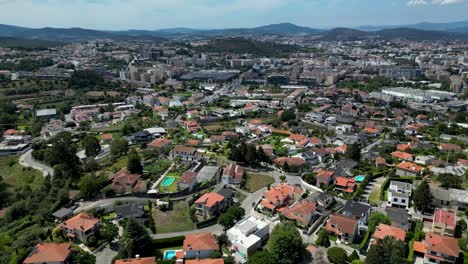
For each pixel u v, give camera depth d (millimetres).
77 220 123188
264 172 188125
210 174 177625
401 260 97812
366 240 118875
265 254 105125
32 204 150375
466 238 117812
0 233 129375
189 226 132625
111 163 199125
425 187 139125
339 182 163250
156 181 170000
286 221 120062
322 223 134000
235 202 152375
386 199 153250
